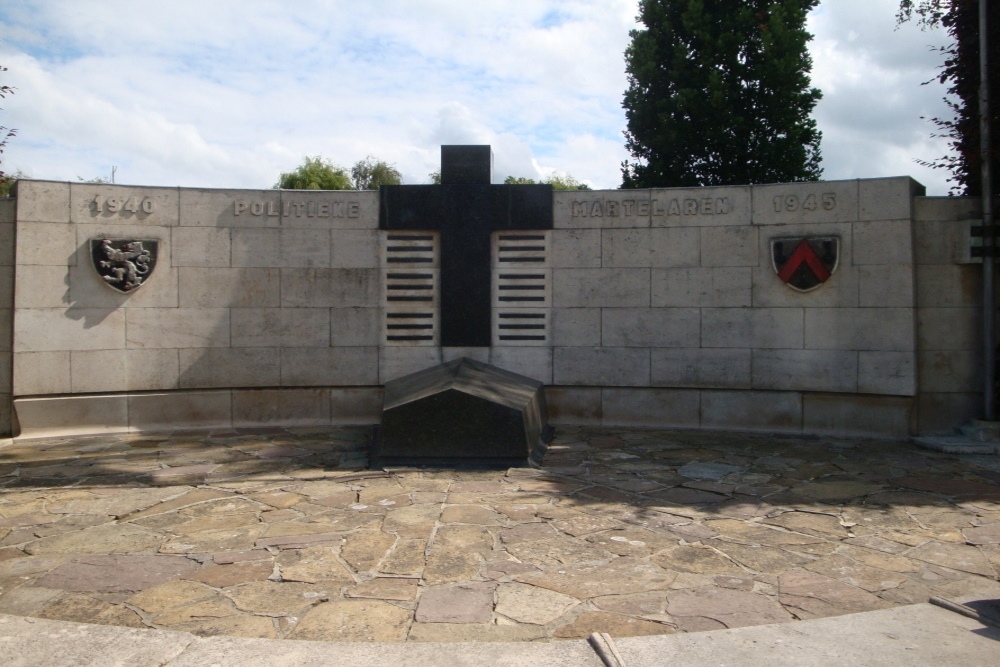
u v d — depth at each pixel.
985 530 5.80
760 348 9.85
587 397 10.27
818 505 6.48
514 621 4.19
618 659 3.61
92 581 4.77
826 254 9.55
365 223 10.28
